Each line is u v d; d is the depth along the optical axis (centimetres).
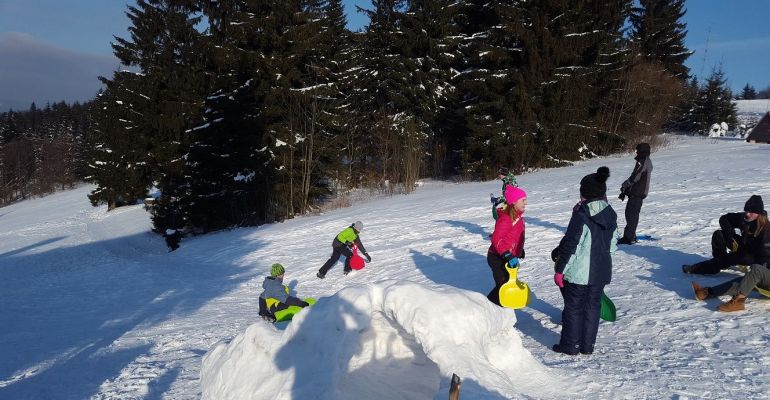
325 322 388
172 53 3488
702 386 391
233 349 452
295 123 2673
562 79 2970
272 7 2608
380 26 3438
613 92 3397
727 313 556
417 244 1300
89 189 6475
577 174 2312
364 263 1206
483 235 1287
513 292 543
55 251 2836
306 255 1497
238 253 1759
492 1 3206
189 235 2742
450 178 3256
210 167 2625
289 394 370
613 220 494
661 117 3750
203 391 462
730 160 2130
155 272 1705
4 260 2686
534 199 1659
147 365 714
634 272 763
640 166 909
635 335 536
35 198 7325
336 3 3394
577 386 402
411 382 373
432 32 3222
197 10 3372
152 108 3603
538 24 2927
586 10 3055
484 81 3006
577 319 498
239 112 2594
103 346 873
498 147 2944
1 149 9231
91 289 1580
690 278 693
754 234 626
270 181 2595
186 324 983
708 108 4944
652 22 4741
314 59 2869
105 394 600
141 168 3950
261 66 2622
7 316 1270
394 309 375
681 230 987
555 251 527
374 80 3419
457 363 340
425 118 3247
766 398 363
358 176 3200
